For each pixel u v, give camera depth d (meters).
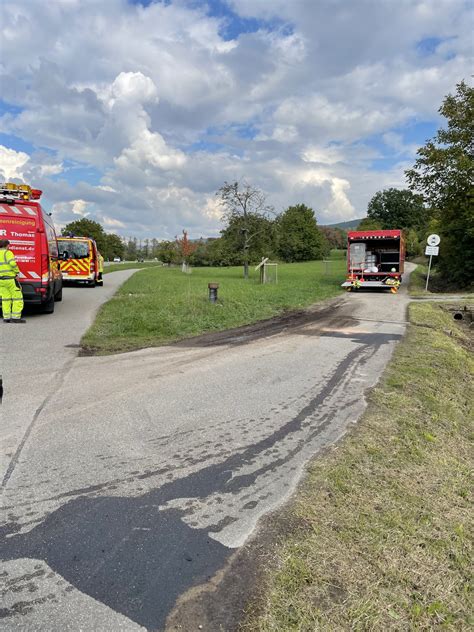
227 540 2.85
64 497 3.31
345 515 3.15
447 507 3.38
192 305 14.04
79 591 2.41
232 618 2.26
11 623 2.19
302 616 2.27
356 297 20.78
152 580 2.50
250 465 3.88
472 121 22.77
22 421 4.74
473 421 5.58
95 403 5.36
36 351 8.02
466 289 25.36
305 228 88.75
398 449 4.31
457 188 23.83
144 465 3.85
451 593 2.51
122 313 12.59
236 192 32.66
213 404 5.45
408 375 6.86
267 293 20.53
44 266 11.91
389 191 99.88
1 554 2.68
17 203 11.56
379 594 2.45
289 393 5.95
